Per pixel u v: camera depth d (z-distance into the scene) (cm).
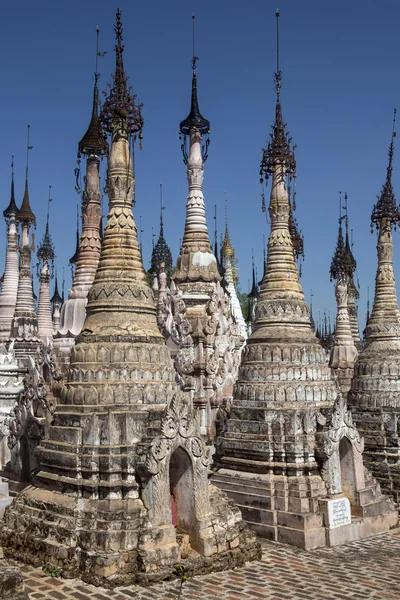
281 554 2091
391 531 2438
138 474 1822
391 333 3158
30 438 2581
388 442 2905
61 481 1892
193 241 3766
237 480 2447
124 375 1994
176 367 3359
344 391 3831
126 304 2095
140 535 1741
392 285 3269
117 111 2211
